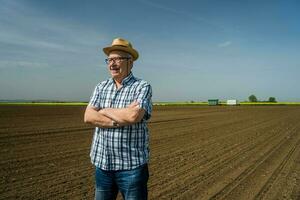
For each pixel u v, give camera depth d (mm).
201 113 41531
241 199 6598
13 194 6344
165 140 14727
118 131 3346
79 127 18906
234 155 11438
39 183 7145
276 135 17891
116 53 3439
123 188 3422
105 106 3508
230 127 21984
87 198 6281
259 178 8305
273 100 145125
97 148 3502
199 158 10688
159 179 7914
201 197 6645
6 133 15203
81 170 8453
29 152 10664
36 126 19016
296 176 8617
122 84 3502
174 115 36125
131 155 3352
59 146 12070
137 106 3266
